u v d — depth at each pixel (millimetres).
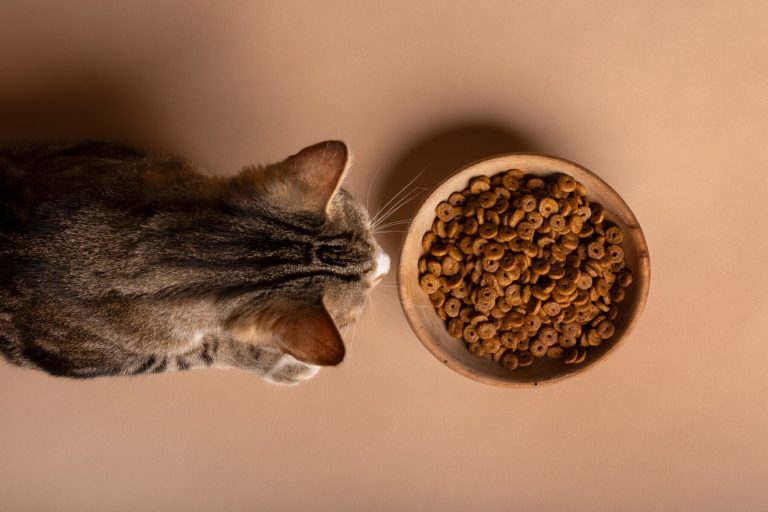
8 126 761
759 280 766
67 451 790
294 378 733
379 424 786
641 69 760
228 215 645
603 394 779
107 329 660
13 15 757
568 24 759
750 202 763
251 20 761
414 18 761
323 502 792
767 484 776
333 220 656
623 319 727
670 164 763
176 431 790
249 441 790
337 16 761
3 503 791
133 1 760
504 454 784
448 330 742
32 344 676
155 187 660
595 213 725
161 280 645
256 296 635
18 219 657
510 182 728
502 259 728
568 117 763
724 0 756
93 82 761
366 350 781
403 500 789
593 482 783
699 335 771
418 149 768
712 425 776
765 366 771
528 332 734
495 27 761
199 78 763
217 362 706
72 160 688
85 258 650
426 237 735
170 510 796
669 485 781
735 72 758
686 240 767
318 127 767
